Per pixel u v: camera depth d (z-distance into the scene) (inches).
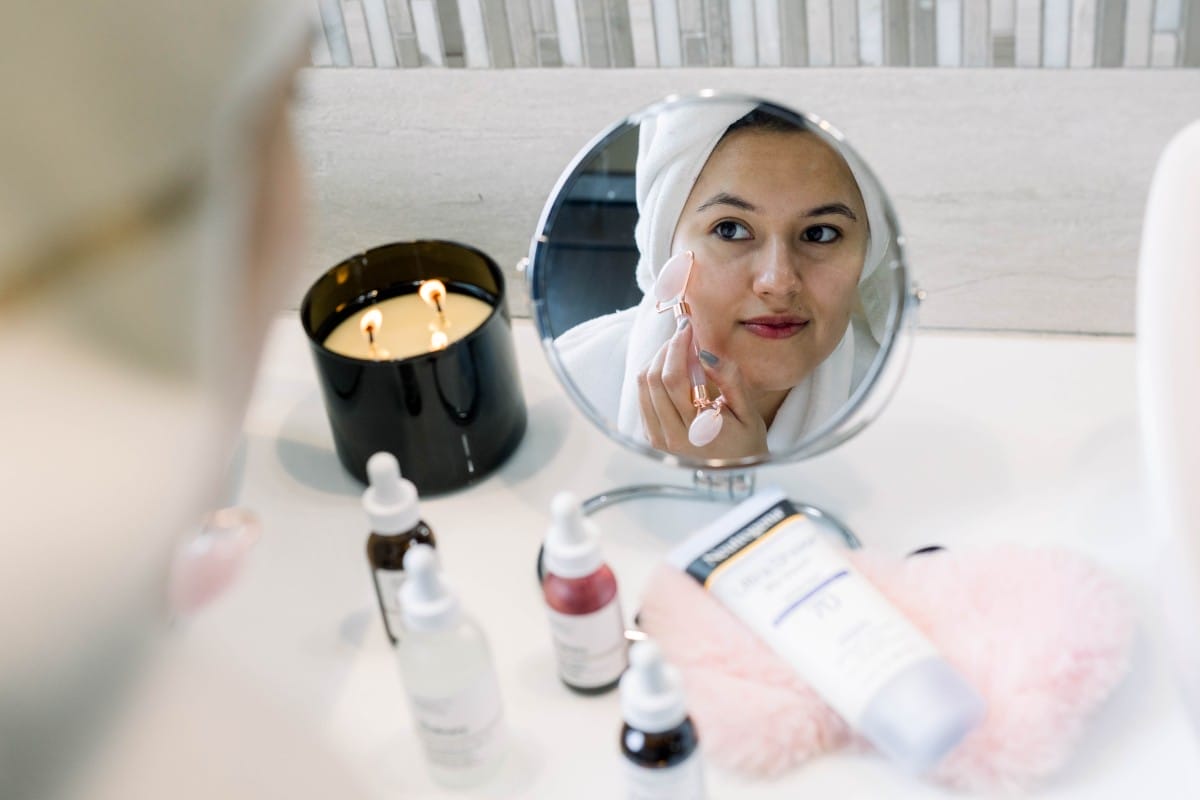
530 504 26.0
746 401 22.8
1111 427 25.8
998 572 21.9
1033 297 27.2
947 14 23.5
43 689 4.8
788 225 21.6
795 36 24.4
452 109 26.8
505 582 24.3
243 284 5.5
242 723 5.6
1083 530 23.8
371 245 29.3
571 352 23.0
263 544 25.6
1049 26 23.3
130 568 4.9
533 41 25.5
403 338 25.9
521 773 20.8
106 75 4.8
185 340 5.1
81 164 4.8
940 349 28.0
